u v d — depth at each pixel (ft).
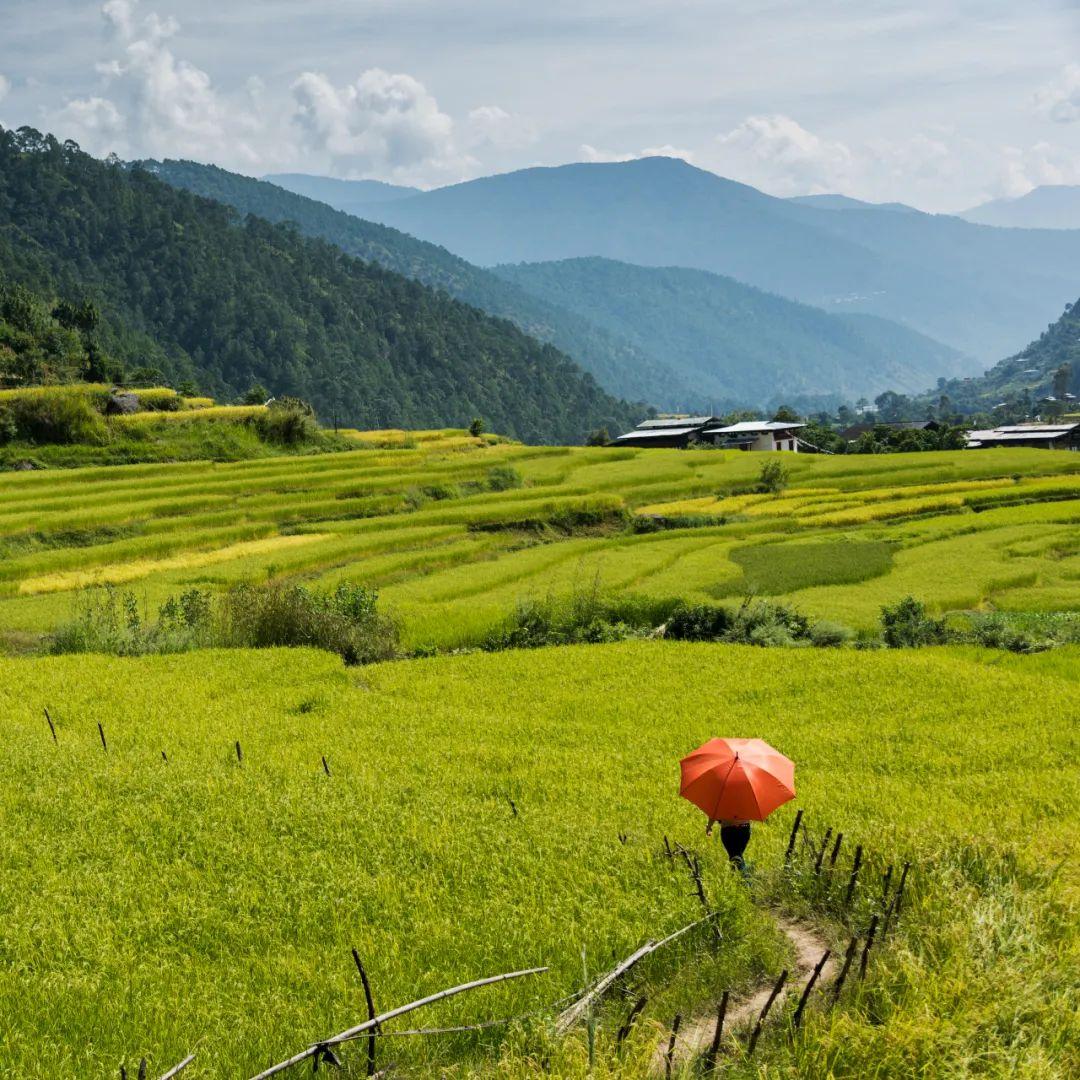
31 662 84.28
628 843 37.35
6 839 37.78
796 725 65.67
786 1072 22.80
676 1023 22.77
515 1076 22.43
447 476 235.20
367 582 151.02
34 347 406.00
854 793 47.83
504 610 115.14
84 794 43.52
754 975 28.07
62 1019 25.39
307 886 33.35
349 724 64.13
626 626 108.37
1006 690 74.49
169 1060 23.59
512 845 36.99
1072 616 114.52
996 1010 23.99
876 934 29.71
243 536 178.29
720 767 31.45
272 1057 23.53
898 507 211.00
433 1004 25.43
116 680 75.87
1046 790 48.88
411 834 38.09
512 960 27.76
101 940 29.73
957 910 29.48
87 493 204.64
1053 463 267.59
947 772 54.13
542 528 197.67
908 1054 22.72
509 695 75.56
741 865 33.88
